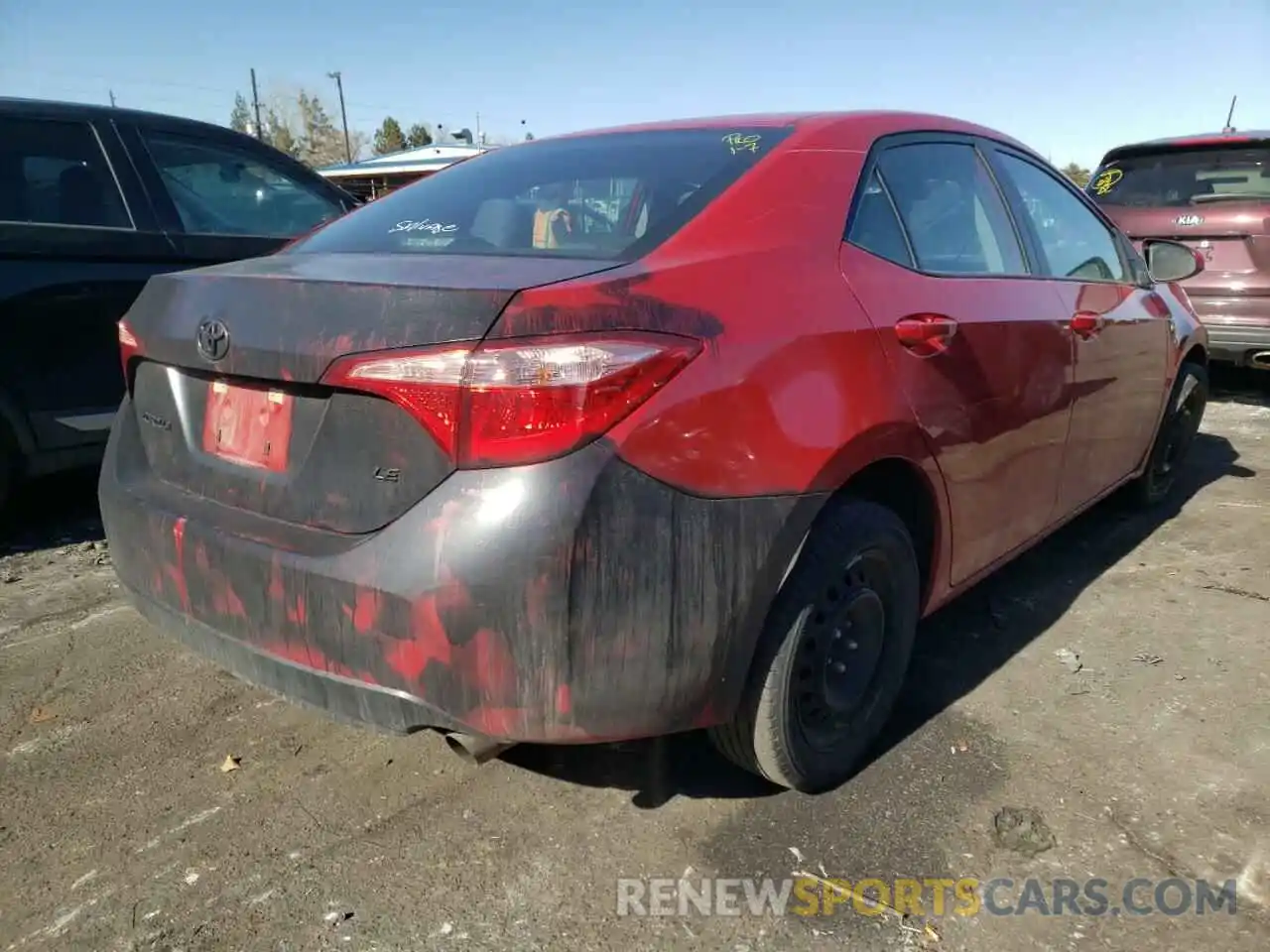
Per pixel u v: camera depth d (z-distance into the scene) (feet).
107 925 6.58
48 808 7.80
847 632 7.65
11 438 13.04
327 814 7.73
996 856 7.18
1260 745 8.58
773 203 7.55
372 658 6.03
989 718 9.04
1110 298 11.71
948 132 9.96
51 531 14.29
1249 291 20.48
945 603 9.07
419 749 8.64
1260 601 11.59
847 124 8.75
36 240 12.83
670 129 9.23
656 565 5.92
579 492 5.67
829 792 7.91
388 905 6.75
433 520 5.80
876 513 7.52
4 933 6.51
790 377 6.64
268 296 6.63
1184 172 21.99
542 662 5.76
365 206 9.59
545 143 9.86
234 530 6.76
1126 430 12.41
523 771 8.28
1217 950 6.31
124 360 8.18
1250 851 7.21
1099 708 9.20
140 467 8.04
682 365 6.06
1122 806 7.73
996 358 8.79
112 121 14.21
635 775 8.20
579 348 5.72
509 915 6.65
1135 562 12.82
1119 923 6.53
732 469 6.23
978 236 9.66
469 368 5.68
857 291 7.55
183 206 14.58
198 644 7.17
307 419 6.54
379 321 6.02
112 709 9.29
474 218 8.17
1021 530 9.98
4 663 10.15
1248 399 23.40
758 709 7.03
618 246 7.05
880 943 6.40
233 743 8.74
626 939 6.44
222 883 6.97
